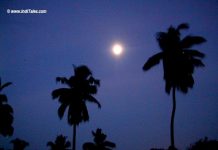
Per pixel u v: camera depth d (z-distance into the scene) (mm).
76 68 37125
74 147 34438
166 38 28422
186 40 28047
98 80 36688
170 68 27406
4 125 36875
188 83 27438
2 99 37125
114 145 55656
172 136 26688
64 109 35656
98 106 36656
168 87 27922
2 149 51656
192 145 34219
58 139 56688
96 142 55375
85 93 36188
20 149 55031
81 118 35438
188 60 27266
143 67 28562
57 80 36031
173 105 27406
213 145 33000
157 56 28234
